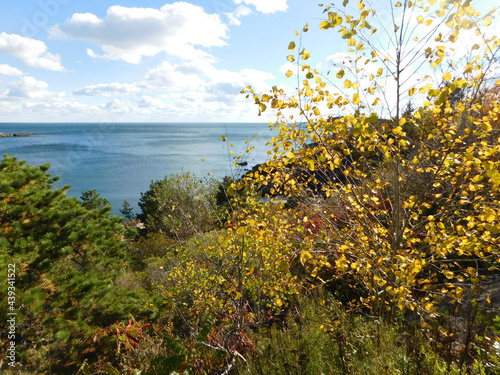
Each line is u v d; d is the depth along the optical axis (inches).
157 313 221.3
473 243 105.9
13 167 293.9
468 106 117.6
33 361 177.3
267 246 154.2
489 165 98.0
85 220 274.2
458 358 101.5
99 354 189.8
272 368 118.4
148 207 725.3
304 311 159.3
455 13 97.5
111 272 272.2
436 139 132.9
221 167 2316.7
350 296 186.2
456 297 118.7
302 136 132.8
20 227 235.6
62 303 207.9
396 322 132.9
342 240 149.6
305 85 121.8
